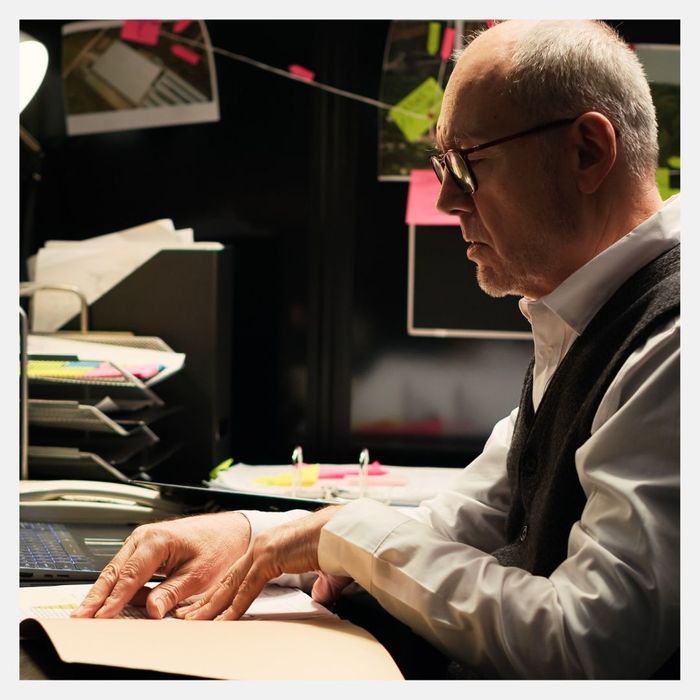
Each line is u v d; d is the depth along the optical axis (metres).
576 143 0.93
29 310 1.92
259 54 2.12
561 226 0.95
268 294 2.16
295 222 2.14
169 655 0.74
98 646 0.74
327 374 2.15
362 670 0.75
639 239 0.93
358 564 0.91
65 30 2.16
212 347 1.87
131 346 1.84
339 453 2.16
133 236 1.98
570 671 0.77
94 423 1.56
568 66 0.94
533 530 0.93
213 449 1.88
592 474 0.82
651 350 0.84
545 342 1.02
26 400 1.50
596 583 0.78
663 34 2.03
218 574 1.01
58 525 1.30
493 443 1.18
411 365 2.14
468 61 0.98
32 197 2.08
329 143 2.12
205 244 1.90
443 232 2.11
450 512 1.16
